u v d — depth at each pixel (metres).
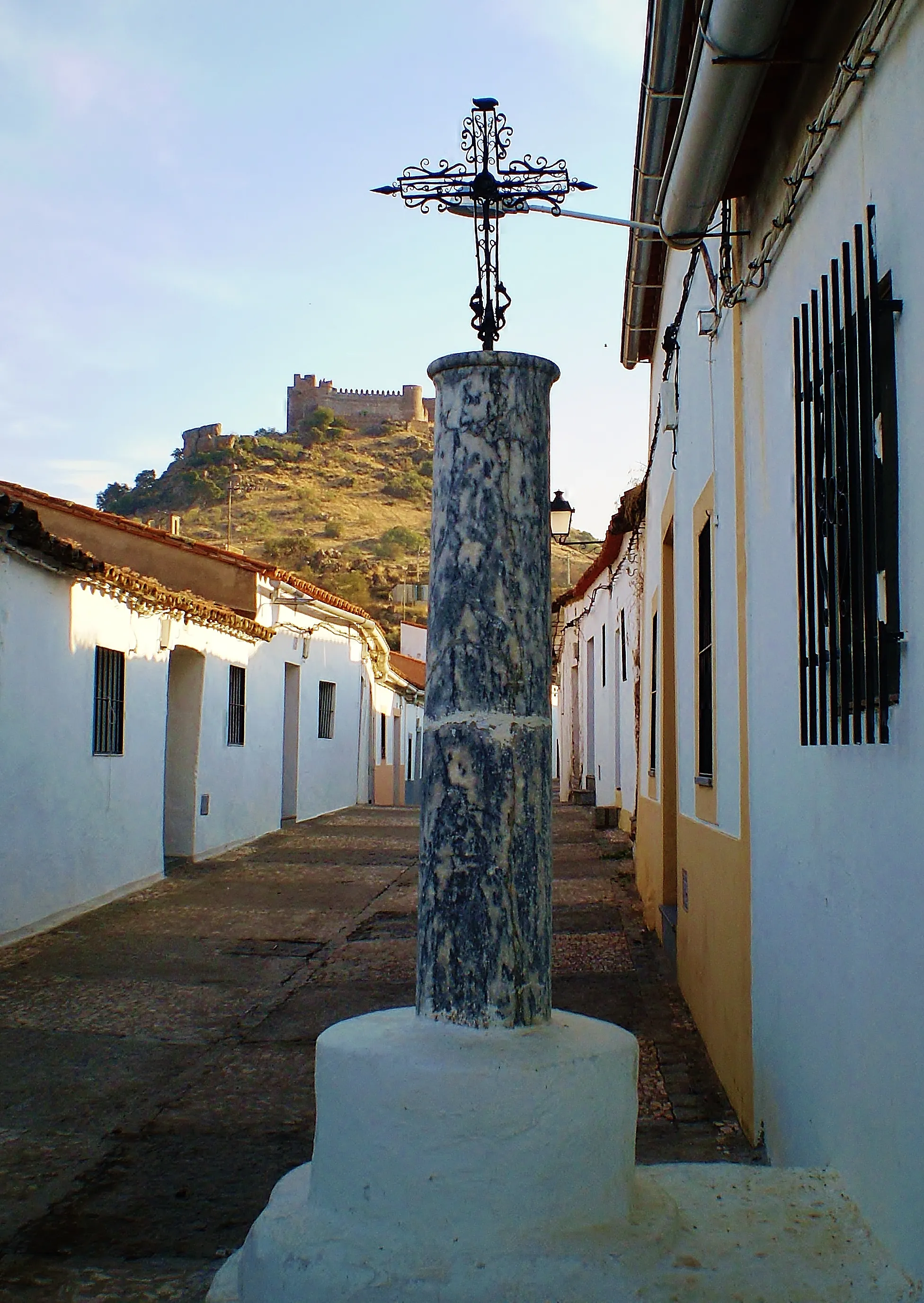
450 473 3.25
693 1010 6.65
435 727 3.15
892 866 2.80
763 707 4.46
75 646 10.12
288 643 18.23
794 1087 3.85
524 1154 2.78
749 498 4.77
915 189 2.68
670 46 4.44
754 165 4.56
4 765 8.79
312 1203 2.99
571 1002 7.14
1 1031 6.62
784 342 4.08
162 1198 4.35
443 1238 2.75
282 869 13.35
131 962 8.45
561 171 3.68
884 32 2.92
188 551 16.31
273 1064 6.05
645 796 10.70
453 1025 3.04
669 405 7.65
